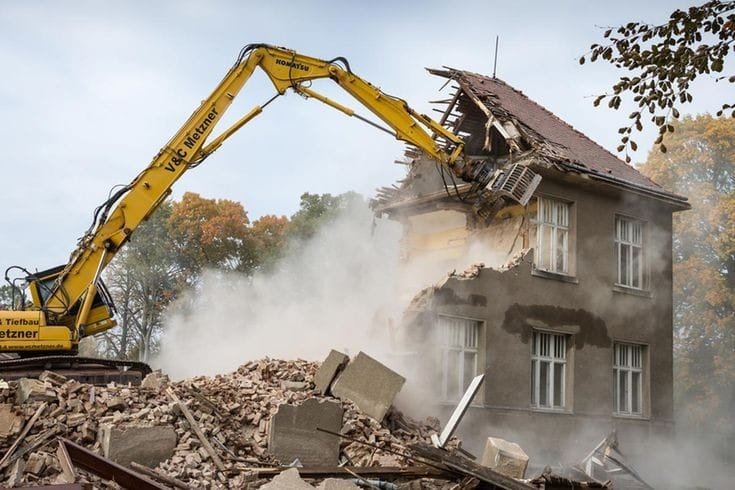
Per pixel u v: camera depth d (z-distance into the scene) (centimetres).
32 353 1561
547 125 2575
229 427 1379
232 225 5159
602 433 2319
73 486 930
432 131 1938
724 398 4081
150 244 5125
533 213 2273
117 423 1241
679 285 4147
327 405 1431
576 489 1427
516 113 2462
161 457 1238
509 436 2077
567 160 2242
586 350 2316
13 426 1175
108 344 5062
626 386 2466
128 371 1617
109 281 5103
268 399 1465
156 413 1288
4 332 1516
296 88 1797
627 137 1120
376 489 1237
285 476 1084
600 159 2542
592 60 1122
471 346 2069
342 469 1283
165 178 1662
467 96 2458
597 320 2353
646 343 2488
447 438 1546
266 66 1777
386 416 1616
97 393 1305
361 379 1571
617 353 2453
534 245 2258
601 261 2389
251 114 1730
